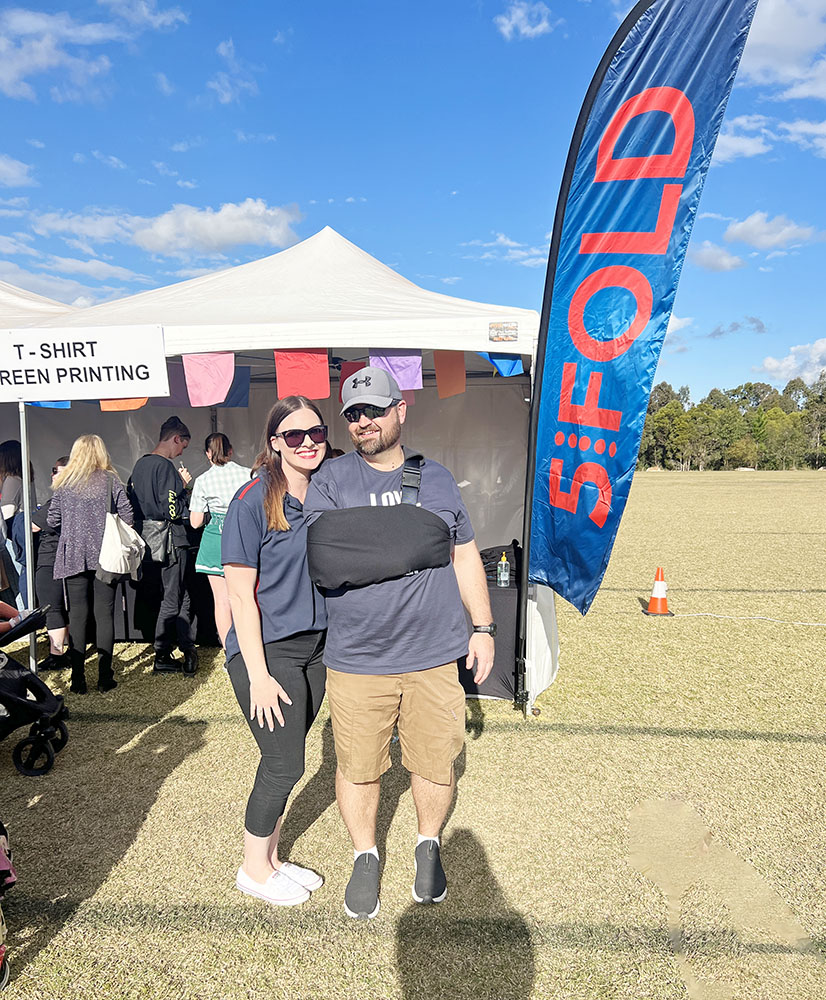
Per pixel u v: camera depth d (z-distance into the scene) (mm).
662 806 3203
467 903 2488
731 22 3305
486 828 3002
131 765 3559
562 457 3887
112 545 4371
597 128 3564
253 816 2357
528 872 2684
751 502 23922
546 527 4039
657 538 13688
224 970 2160
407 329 4270
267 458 2227
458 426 7242
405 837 2902
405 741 2316
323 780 3389
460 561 2391
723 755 3758
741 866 2736
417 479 2219
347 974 2148
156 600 5719
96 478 4395
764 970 2178
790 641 6109
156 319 4617
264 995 2068
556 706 4469
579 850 2840
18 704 3262
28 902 2482
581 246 3684
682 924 2391
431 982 2119
